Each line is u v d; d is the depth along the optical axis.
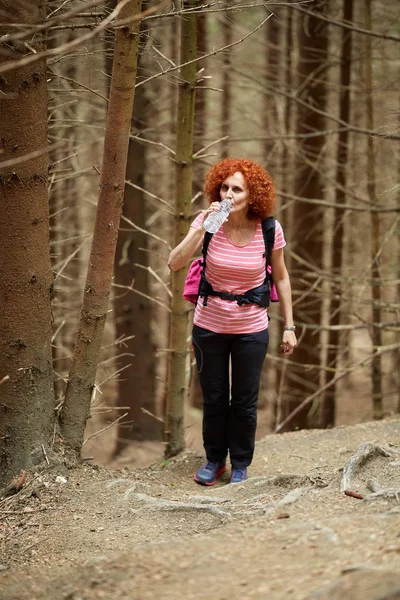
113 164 4.05
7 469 4.15
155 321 11.37
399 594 2.16
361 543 2.75
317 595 2.29
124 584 2.71
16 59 3.77
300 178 8.73
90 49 4.42
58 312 7.86
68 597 2.72
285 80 9.55
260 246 4.05
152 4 5.29
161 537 3.46
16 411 4.13
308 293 7.75
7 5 3.76
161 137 9.78
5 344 4.09
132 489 4.05
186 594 2.54
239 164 4.04
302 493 3.62
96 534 3.54
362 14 8.53
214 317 4.14
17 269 4.03
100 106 7.75
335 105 9.54
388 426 5.54
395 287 10.70
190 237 3.99
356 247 10.52
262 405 12.36
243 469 4.43
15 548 3.48
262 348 4.20
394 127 5.62
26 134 3.91
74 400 4.39
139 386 9.18
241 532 3.11
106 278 4.27
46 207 4.10
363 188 9.13
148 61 7.15
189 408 11.33
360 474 3.86
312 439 5.45
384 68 8.74
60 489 4.08
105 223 4.16
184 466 4.87
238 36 9.86
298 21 8.52
